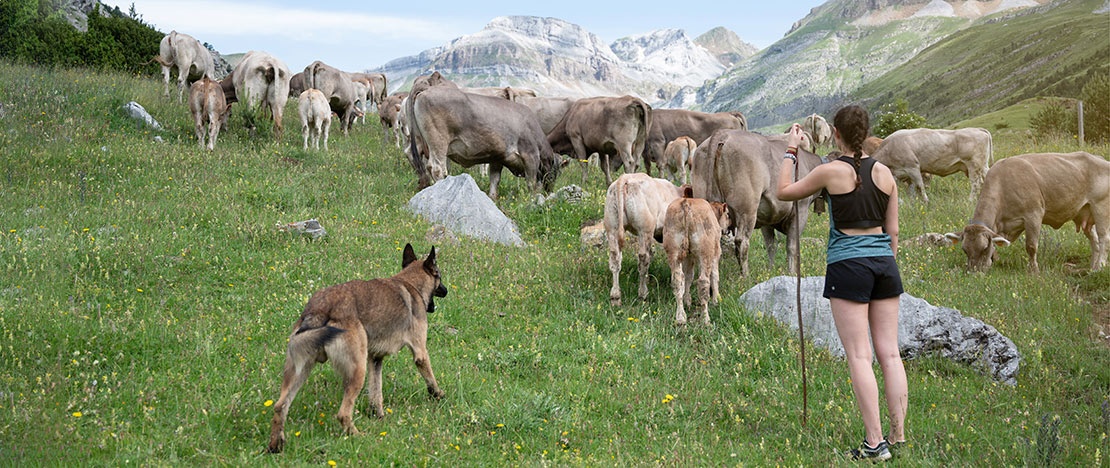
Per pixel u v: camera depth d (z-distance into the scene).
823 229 13.96
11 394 5.27
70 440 4.89
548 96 19.44
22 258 8.24
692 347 8.09
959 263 11.82
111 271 8.38
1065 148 22.42
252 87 17.58
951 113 192.75
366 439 5.26
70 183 11.84
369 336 5.49
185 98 20.28
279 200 12.30
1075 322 9.36
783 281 8.80
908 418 6.28
